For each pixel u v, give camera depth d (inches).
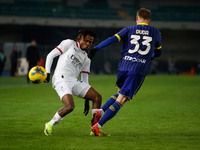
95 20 5570.9
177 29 5812.0
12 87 2298.2
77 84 753.0
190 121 1001.5
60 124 925.8
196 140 700.7
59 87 737.6
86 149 602.9
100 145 638.5
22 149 599.5
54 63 4621.1
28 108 1275.8
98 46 738.8
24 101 1507.1
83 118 1034.7
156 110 1257.4
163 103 1492.4
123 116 1100.5
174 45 6146.7
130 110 1252.5
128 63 750.5
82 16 5816.9
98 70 5201.8
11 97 1674.5
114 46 5679.1
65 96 724.7
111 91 2012.8
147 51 751.7
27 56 2544.3
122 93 737.0
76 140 687.1
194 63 6097.4
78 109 1243.2
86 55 768.3
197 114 1155.9
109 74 5049.2
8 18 5403.5
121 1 6653.5
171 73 5118.1
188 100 1621.6
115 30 5575.8
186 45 6156.5
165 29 5846.5
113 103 761.6
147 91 2114.9
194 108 1323.8
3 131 803.4
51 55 735.7
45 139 694.5
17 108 1274.6
